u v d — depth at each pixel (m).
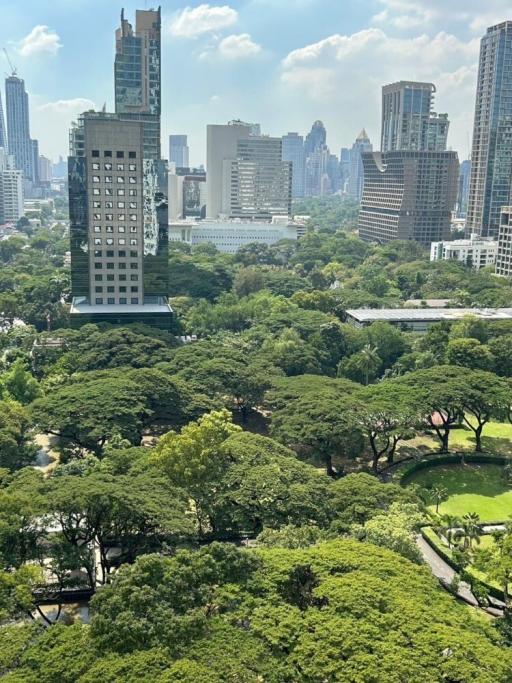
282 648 53.22
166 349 154.88
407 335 189.25
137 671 48.94
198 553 61.88
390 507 83.06
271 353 159.50
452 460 128.12
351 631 53.88
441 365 152.62
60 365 147.62
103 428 106.62
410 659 50.97
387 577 62.34
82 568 81.12
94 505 71.69
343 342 179.00
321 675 50.00
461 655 51.78
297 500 82.19
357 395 125.38
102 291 187.75
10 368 145.50
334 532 77.56
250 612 57.03
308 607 58.44
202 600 57.59
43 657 51.28
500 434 143.75
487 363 159.50
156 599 55.75
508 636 65.94
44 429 108.88
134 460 92.44
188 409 120.75
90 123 176.38
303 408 116.38
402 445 135.25
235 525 83.75
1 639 53.81
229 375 135.12
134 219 184.50
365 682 48.94
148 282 189.50
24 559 70.00
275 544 72.38
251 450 93.56
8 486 80.12
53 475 97.38
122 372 131.88
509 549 75.56
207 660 51.09
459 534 91.50
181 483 85.81
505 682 49.81
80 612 74.81
